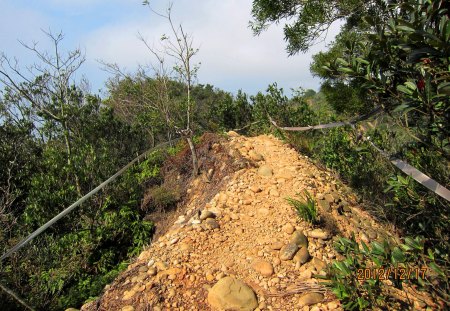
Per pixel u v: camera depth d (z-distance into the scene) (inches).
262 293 138.1
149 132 368.8
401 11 76.5
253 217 181.3
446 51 58.6
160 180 291.7
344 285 110.6
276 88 311.4
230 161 241.0
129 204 254.2
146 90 294.8
